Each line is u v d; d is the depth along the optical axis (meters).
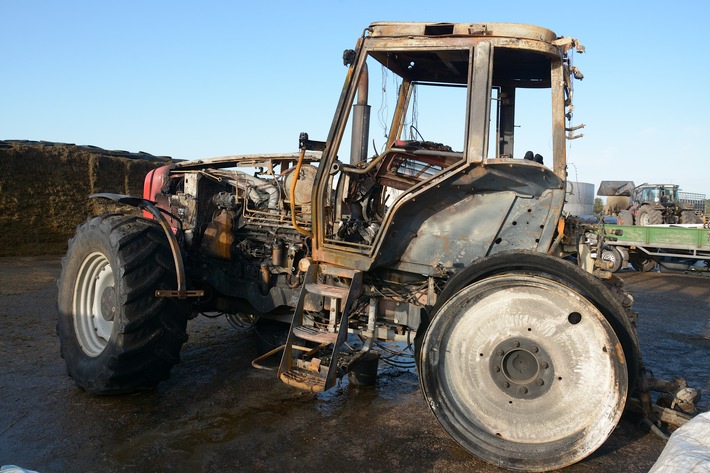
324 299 3.78
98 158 12.63
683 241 12.77
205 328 6.19
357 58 3.58
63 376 4.39
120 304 3.66
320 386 3.22
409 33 3.42
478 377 3.14
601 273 3.50
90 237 4.07
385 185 4.10
